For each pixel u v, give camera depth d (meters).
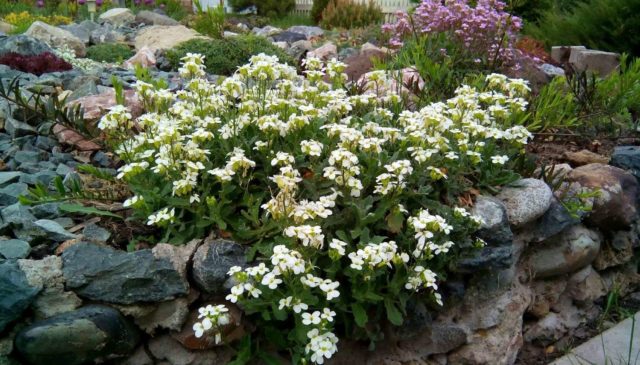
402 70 4.84
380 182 2.64
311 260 2.44
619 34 9.14
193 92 3.21
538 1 11.12
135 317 2.36
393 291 2.47
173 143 2.64
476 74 5.05
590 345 3.05
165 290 2.35
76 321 2.18
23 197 2.69
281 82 3.25
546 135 4.23
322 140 2.93
